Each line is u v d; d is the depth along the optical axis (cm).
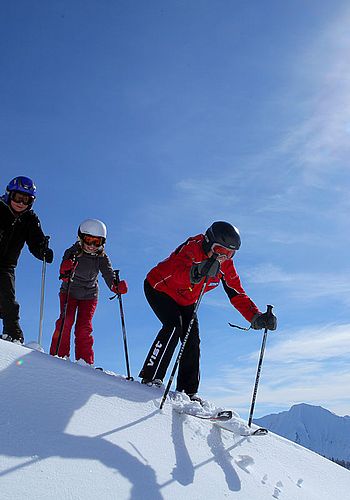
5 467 290
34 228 560
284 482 451
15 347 409
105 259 625
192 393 527
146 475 343
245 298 557
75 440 344
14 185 534
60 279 584
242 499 379
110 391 422
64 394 386
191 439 430
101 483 311
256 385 547
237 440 480
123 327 584
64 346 612
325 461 567
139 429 398
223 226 505
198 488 362
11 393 356
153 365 511
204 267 480
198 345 534
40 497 277
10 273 540
